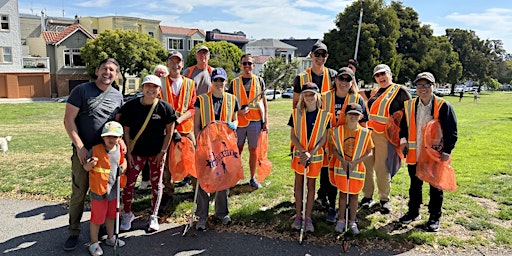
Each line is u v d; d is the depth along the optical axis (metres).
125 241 4.60
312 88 4.60
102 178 4.16
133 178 4.83
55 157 8.91
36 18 46.44
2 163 8.18
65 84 41.28
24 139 12.01
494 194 6.37
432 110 4.78
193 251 4.38
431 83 4.73
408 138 5.00
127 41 37.91
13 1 36.38
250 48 66.38
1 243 4.50
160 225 5.07
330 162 4.95
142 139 4.71
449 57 55.41
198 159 4.75
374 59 37.47
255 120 6.32
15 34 36.91
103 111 4.30
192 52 43.72
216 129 4.80
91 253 4.23
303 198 4.64
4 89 36.91
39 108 25.73
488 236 4.75
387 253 4.36
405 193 6.34
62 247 4.42
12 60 36.94
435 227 4.86
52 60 40.44
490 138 13.52
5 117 20.09
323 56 5.18
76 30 41.19
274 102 35.72
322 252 4.37
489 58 71.62
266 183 6.89
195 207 4.96
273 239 4.68
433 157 4.69
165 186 5.63
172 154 5.27
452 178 4.78
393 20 39.12
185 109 5.57
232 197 6.11
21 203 5.79
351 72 4.77
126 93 41.56
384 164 5.37
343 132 4.71
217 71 4.94
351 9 39.31
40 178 7.00
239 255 4.30
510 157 9.77
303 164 4.66
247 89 6.30
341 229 4.79
